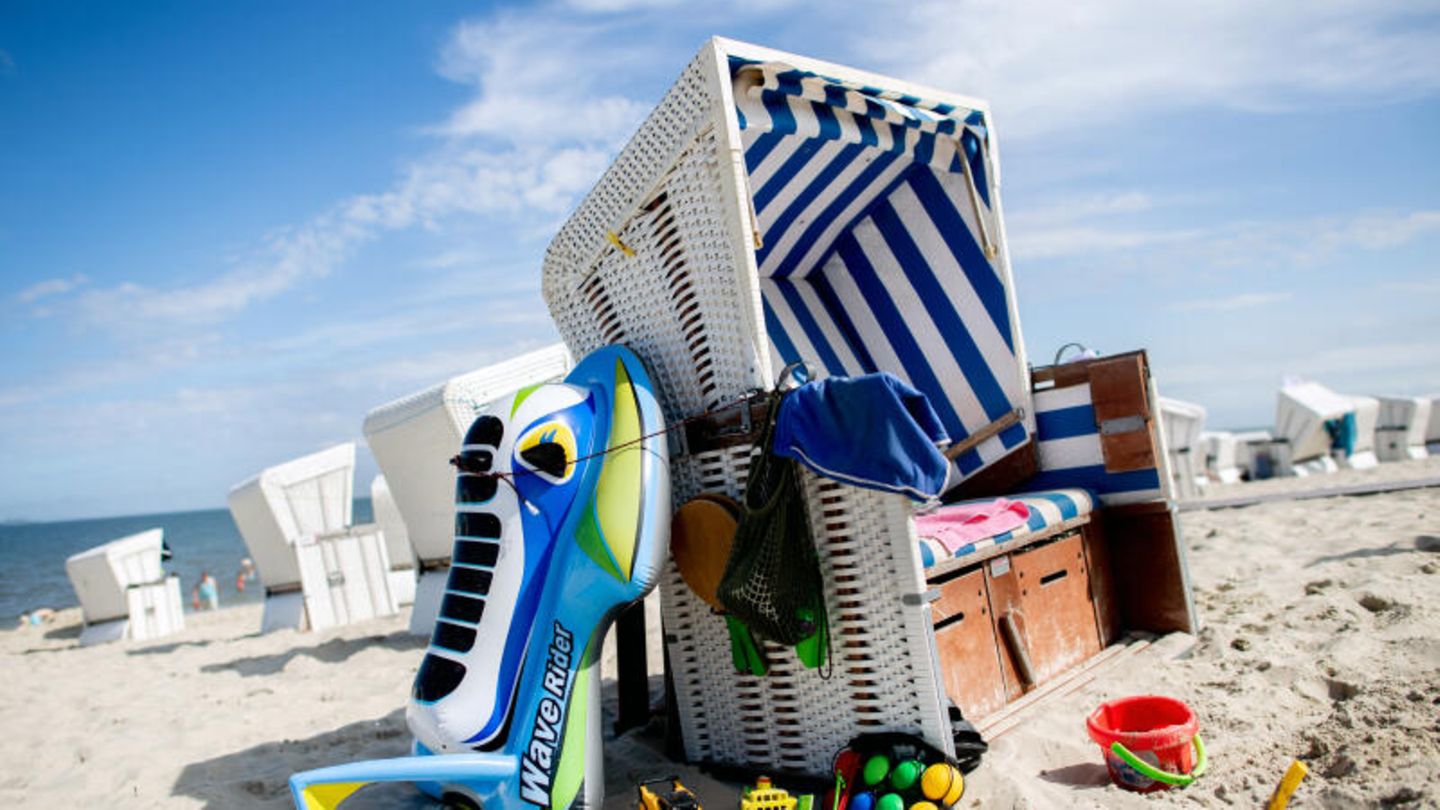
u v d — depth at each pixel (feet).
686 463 12.82
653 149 12.82
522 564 11.05
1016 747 11.82
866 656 11.29
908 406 10.42
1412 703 11.06
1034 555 14.61
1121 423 16.63
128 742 17.80
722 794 11.94
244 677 24.50
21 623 64.85
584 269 14.57
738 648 12.12
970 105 15.70
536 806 10.52
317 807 9.79
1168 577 16.42
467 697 10.76
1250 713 11.99
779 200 16.31
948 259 17.57
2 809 14.44
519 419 11.56
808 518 11.34
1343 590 17.25
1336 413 62.28
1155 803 9.84
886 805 10.21
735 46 11.77
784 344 17.83
